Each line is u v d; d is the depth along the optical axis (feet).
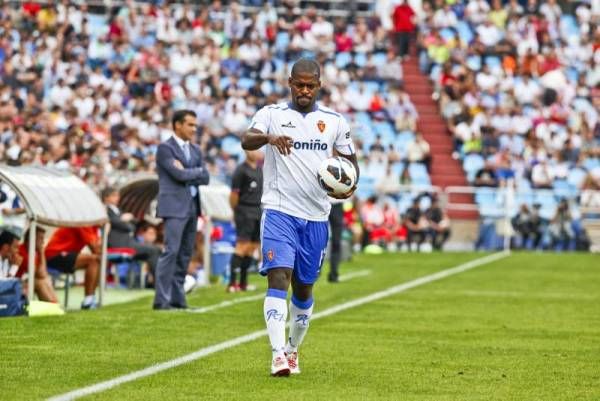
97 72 349.61
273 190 95.91
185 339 117.50
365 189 334.65
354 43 400.88
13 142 256.11
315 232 96.17
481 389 90.07
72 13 382.83
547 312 154.10
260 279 209.67
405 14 406.62
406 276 220.84
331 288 190.60
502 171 350.23
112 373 94.27
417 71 403.13
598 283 208.64
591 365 104.42
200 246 208.33
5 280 135.03
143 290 189.47
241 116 349.61
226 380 91.76
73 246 152.35
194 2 406.82
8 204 180.45
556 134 374.63
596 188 346.95
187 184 150.00
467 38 418.31
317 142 95.91
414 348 114.52
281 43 394.93
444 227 322.34
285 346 99.60
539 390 90.07
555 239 327.67
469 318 144.56
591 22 426.51
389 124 367.66
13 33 364.17
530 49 406.82
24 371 94.43
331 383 91.56
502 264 260.42
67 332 121.19
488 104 382.83
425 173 352.69
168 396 83.92
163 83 350.84
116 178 222.69
